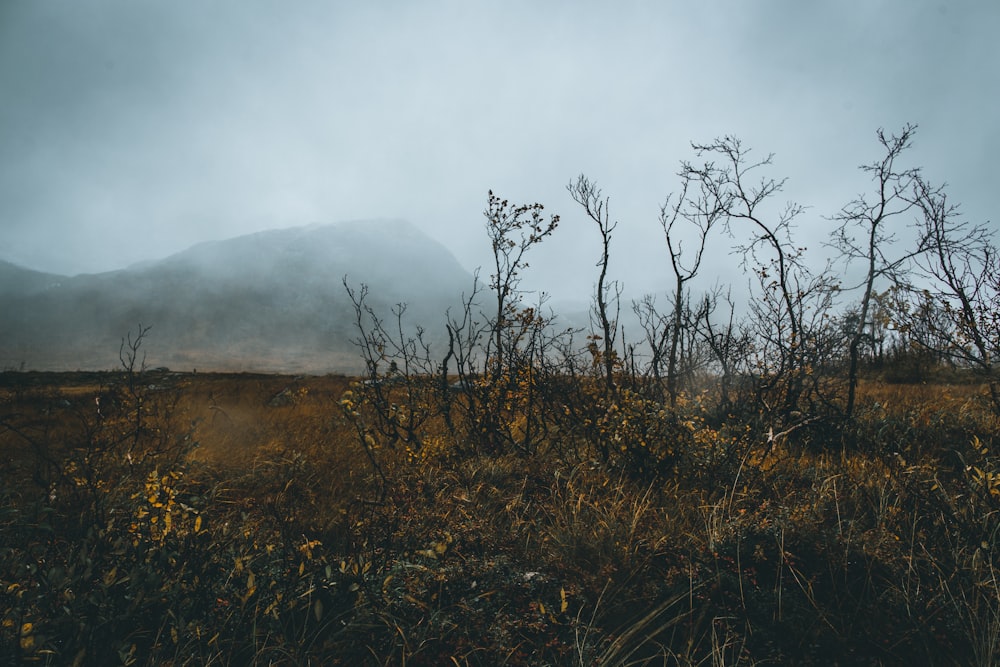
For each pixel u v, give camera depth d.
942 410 6.84
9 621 2.10
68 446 6.95
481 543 3.61
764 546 3.27
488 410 6.47
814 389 6.41
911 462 4.49
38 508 3.31
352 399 5.69
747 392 6.57
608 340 6.35
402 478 4.80
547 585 3.11
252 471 5.83
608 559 3.28
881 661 2.40
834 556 3.12
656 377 6.58
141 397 5.54
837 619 2.67
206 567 2.87
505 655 2.54
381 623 2.70
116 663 2.24
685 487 4.47
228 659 2.38
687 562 3.19
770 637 2.59
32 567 2.43
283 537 3.33
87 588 2.53
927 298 5.63
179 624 2.35
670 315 6.87
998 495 3.43
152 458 5.14
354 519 3.87
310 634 2.62
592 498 4.26
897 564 3.03
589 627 2.65
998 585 2.67
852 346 6.77
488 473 5.13
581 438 5.84
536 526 3.83
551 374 6.39
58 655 2.13
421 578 3.07
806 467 4.96
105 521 3.29
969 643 2.49
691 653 2.50
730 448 4.83
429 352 6.73
